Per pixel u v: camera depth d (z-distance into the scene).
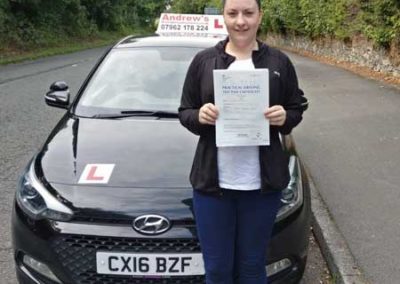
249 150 2.43
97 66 4.72
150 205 2.91
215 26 5.95
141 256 2.84
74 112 4.15
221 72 2.31
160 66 4.56
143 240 2.85
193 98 2.49
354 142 6.79
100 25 39.97
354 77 13.02
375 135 7.11
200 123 2.41
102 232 2.85
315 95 10.46
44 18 26.95
